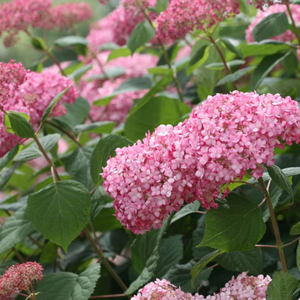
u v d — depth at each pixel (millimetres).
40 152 1128
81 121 1406
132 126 1359
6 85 1052
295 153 1261
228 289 947
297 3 1180
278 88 1386
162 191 901
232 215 938
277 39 1314
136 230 944
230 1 1177
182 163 896
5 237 1127
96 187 1132
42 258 1245
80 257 1323
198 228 1172
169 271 1120
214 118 894
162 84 1344
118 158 941
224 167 885
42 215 1064
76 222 1062
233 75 1228
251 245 938
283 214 1273
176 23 1192
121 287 1203
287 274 904
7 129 1098
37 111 1202
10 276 969
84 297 1038
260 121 881
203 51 1259
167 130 934
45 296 1055
